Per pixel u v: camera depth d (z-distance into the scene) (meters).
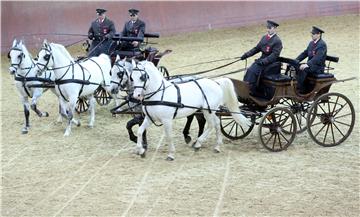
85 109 17.11
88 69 15.03
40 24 25.75
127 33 17.31
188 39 26.19
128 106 14.82
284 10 27.95
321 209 10.25
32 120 16.36
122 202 10.68
